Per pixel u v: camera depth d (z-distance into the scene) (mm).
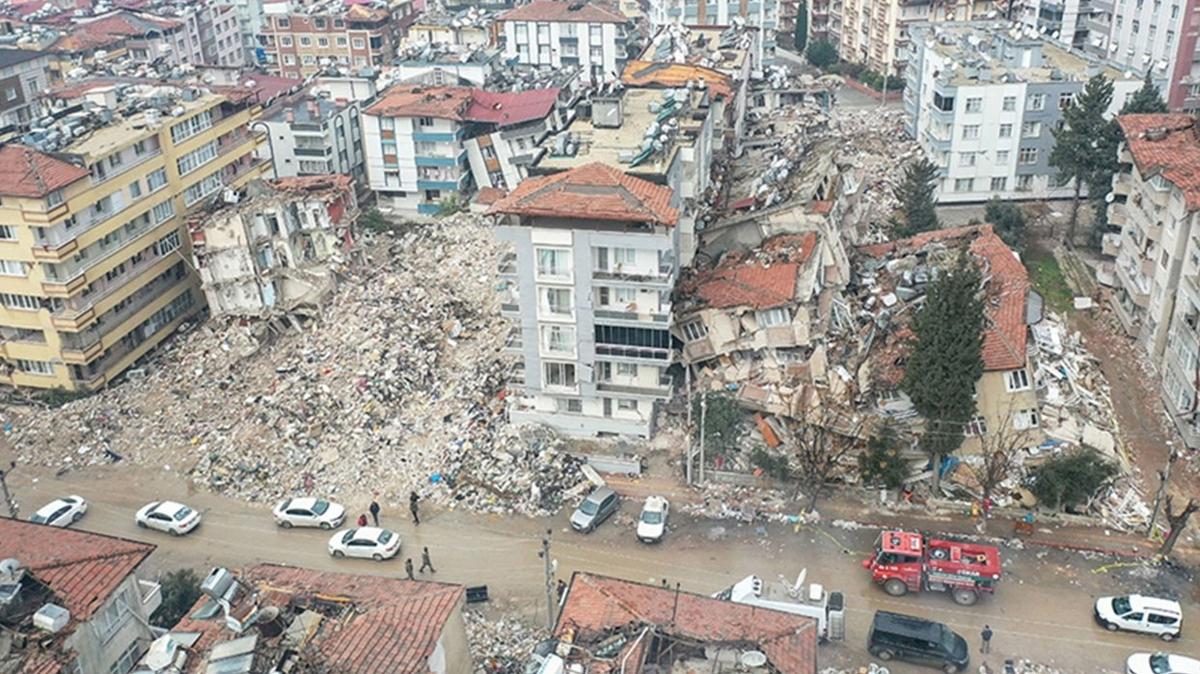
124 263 77438
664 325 60500
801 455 59500
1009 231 90938
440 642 35000
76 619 37125
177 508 61562
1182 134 73125
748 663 34562
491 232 90875
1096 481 56250
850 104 135875
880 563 53125
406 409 69188
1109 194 83312
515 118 100312
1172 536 54219
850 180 83688
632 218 57500
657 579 55188
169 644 33906
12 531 42188
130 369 78812
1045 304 78312
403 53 122000
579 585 39094
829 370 64188
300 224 82062
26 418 73625
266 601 35812
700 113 74188
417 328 76562
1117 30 120375
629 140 67750
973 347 54406
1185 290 65438
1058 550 56094
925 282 68500
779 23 170875
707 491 61844
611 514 60438
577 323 61812
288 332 80125
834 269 68438
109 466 68188
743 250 71438
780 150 85500
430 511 61688
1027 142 99438
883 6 139375
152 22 142375
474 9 141000
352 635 33938
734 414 62125
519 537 59250
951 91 97625
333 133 103312
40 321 73250
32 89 121438
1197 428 63000
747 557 56656
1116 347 75688
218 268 79938
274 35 147000
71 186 70625
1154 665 46969
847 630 51250
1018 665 48688
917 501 59906
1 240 70625
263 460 66562
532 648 50281
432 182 101000
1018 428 60125
